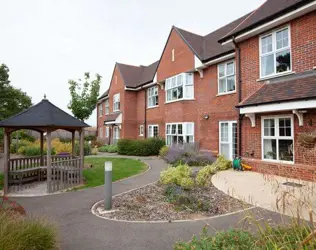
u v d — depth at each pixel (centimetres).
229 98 1309
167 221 504
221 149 1365
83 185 881
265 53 1016
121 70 2617
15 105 2828
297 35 892
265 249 261
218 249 279
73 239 421
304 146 764
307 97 713
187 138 1608
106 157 1767
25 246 308
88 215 552
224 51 1327
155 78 2022
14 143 2344
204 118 1494
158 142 1889
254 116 1008
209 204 594
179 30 1752
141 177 1002
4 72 2702
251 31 1020
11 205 453
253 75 1062
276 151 927
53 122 821
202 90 1527
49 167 796
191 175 912
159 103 2055
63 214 562
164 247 386
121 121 2495
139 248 384
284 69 947
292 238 268
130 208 595
